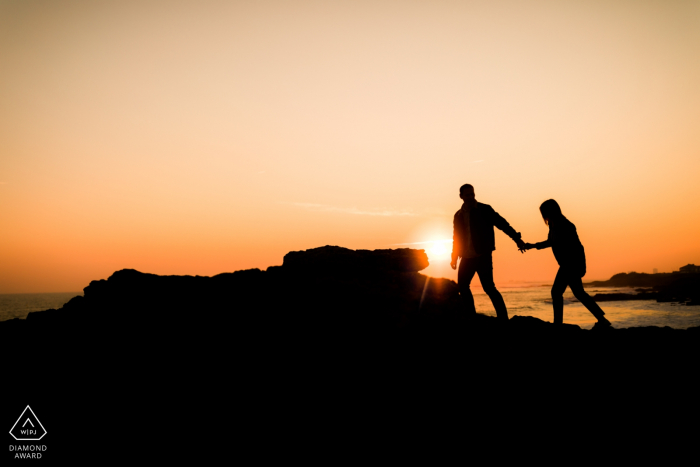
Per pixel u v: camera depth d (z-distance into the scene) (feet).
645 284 414.62
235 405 13.73
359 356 16.22
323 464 11.18
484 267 19.71
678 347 16.80
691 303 149.18
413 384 14.70
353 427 12.69
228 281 20.93
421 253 25.64
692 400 13.32
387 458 11.36
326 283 20.92
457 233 20.61
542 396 13.91
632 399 13.60
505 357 16.24
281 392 14.35
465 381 14.80
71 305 19.81
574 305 162.91
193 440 12.22
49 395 14.19
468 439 12.05
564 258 20.84
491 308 151.64
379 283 21.66
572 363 15.80
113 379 14.93
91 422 12.96
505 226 20.35
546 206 21.75
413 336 17.60
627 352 16.51
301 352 16.39
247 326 17.76
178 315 18.31
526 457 11.22
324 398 14.05
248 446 11.96
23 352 16.43
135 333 17.29
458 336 17.72
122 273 21.17
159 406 13.67
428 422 12.84
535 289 437.58
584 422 12.60
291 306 19.13
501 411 13.24
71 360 15.93
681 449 11.21
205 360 15.87
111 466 11.17
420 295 20.88
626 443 11.62
